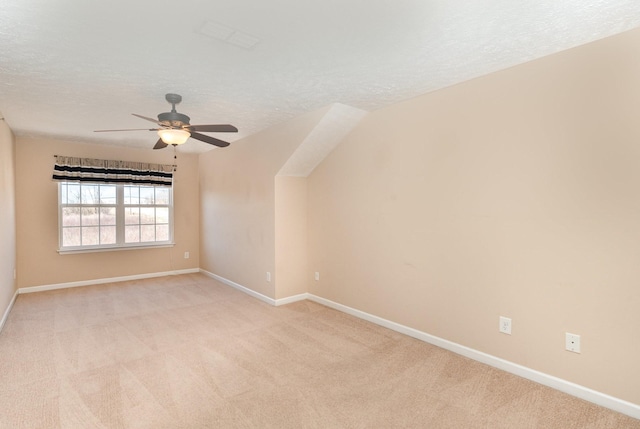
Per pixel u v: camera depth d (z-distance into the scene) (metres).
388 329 3.55
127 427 2.01
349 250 4.00
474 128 2.80
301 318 3.89
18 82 2.78
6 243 3.87
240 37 2.09
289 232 4.47
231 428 2.01
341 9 1.80
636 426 2.02
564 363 2.38
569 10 1.83
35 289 4.95
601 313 2.21
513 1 1.74
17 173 4.77
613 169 2.14
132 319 3.86
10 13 1.78
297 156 4.08
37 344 3.17
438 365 2.78
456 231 2.95
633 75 2.06
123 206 5.64
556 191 2.38
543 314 2.46
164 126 3.04
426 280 3.20
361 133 3.79
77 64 2.44
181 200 6.18
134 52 2.27
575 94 2.28
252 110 3.62
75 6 1.73
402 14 1.85
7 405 2.22
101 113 3.66
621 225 2.12
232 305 4.39
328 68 2.56
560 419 2.09
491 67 2.58
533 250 2.50
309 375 2.63
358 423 2.06
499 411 2.17
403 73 2.67
